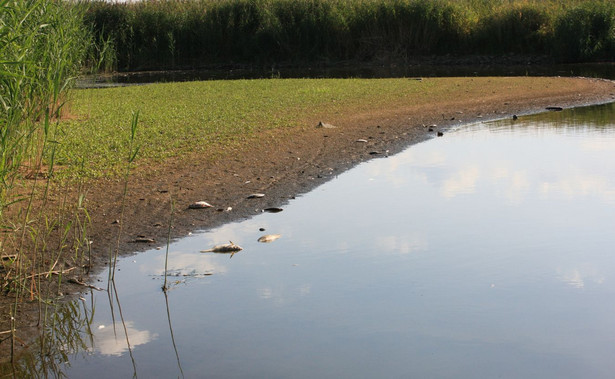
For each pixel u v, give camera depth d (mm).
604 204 7816
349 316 5059
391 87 18531
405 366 4336
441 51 30297
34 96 6703
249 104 15250
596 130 12469
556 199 8062
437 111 14609
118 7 30562
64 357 4582
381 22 30719
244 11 31141
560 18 27969
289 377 4238
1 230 6516
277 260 6266
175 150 10344
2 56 5730
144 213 7480
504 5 30344
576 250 6367
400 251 6426
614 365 4312
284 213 7656
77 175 8656
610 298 5301
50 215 7152
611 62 27031
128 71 29266
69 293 5566
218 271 6016
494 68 26125
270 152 10484
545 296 5352
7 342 4793
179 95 17375
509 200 8062
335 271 5961
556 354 4453
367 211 7711
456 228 7062
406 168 9695
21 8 6629
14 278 5605
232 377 4258
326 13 30875
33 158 8250
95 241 6652
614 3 28344
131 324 5039
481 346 4578
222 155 10172
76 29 10102
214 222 7328
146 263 6211
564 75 22438
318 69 28422
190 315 5160
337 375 4246
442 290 5496
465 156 10430
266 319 5055
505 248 6449
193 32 30953
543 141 11516
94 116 13234
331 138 11617
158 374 4324
